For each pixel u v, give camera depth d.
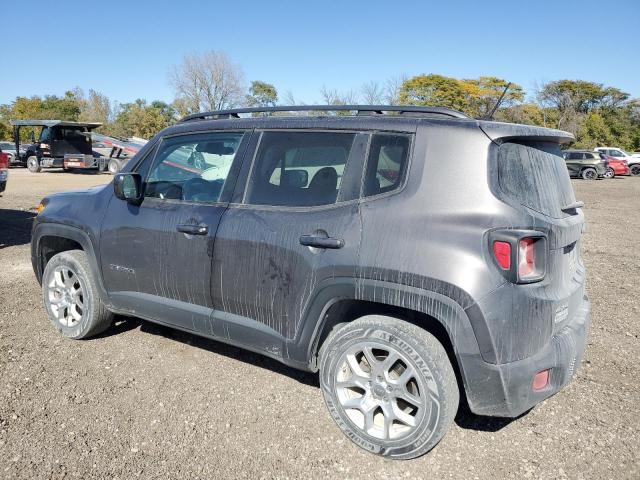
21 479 2.62
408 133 2.90
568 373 2.84
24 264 6.95
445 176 2.73
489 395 2.61
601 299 5.94
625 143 59.84
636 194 21.77
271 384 3.67
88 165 26.61
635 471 2.80
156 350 4.19
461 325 2.57
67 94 65.44
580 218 3.17
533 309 2.60
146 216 3.77
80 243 4.18
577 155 33.09
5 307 5.14
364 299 2.81
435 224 2.68
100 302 4.19
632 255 8.65
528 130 2.84
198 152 3.73
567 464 2.85
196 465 2.78
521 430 3.17
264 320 3.25
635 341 4.61
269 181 3.33
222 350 4.22
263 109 3.57
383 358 2.93
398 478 2.72
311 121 3.26
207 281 3.44
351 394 3.03
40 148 26.55
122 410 3.29
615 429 3.19
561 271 2.89
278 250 3.11
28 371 3.77
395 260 2.70
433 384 2.68
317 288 2.96
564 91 61.44
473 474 2.76
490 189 2.64
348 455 2.91
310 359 3.12
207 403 3.40
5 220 10.69
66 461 2.78
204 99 47.56
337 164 3.08
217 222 3.40
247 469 2.77
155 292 3.76
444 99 48.56
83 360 3.97
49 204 4.50
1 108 59.38
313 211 3.06
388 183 2.88
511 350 2.56
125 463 2.78
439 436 2.71
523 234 2.55
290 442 3.01
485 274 2.55
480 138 2.73
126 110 59.28
